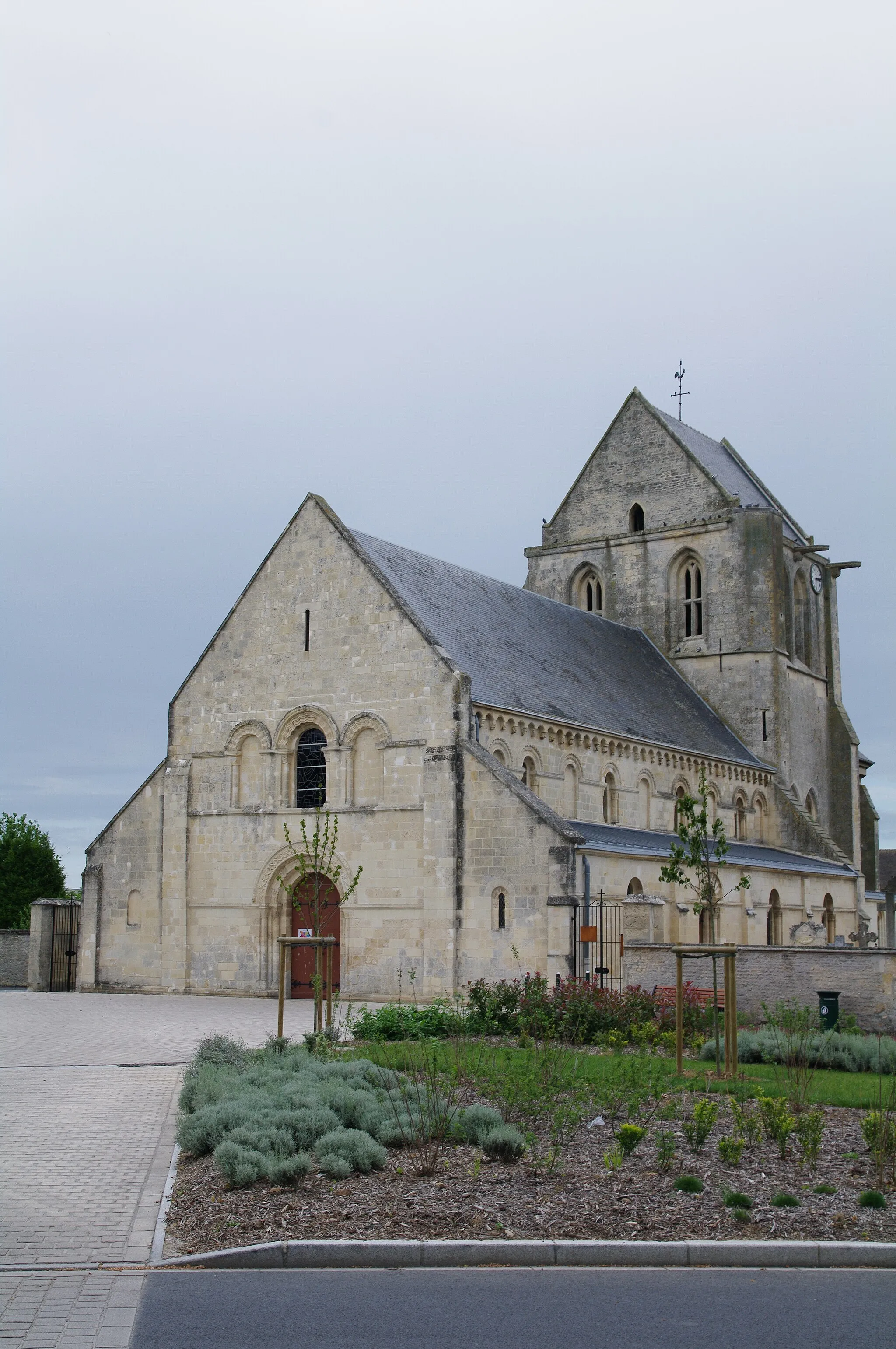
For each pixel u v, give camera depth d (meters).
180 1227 16.73
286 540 53.88
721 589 77.69
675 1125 22.45
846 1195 18.23
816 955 37.31
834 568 85.69
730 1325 13.77
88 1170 19.61
